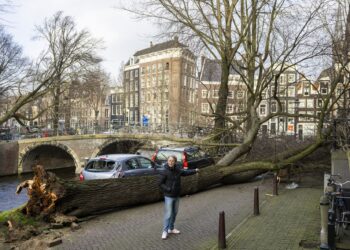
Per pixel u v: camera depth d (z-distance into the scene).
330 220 6.80
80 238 8.37
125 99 76.50
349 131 15.05
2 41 32.09
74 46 34.03
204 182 14.85
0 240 8.09
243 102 24.73
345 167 11.30
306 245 7.54
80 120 56.34
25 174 39.94
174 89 53.47
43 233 8.63
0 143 38.06
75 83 37.91
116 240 8.22
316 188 15.25
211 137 19.44
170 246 7.79
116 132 40.69
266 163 16.08
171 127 33.44
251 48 19.95
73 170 43.81
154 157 16.69
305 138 22.02
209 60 22.05
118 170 13.30
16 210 9.30
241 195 13.88
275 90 17.14
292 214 10.44
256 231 8.70
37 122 57.81
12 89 31.77
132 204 11.80
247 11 19.48
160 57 70.06
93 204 10.37
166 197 8.41
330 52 17.05
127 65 79.44
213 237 8.36
